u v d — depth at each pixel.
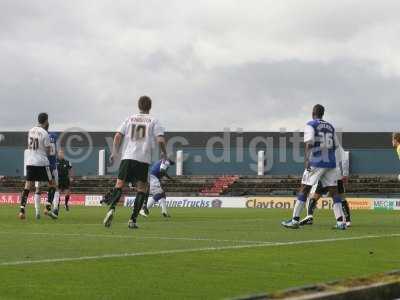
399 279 8.25
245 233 17.69
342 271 10.31
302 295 6.96
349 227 21.75
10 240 14.74
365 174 76.75
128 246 13.38
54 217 25.92
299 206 20.34
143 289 8.51
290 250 12.91
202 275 9.67
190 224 22.78
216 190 76.56
